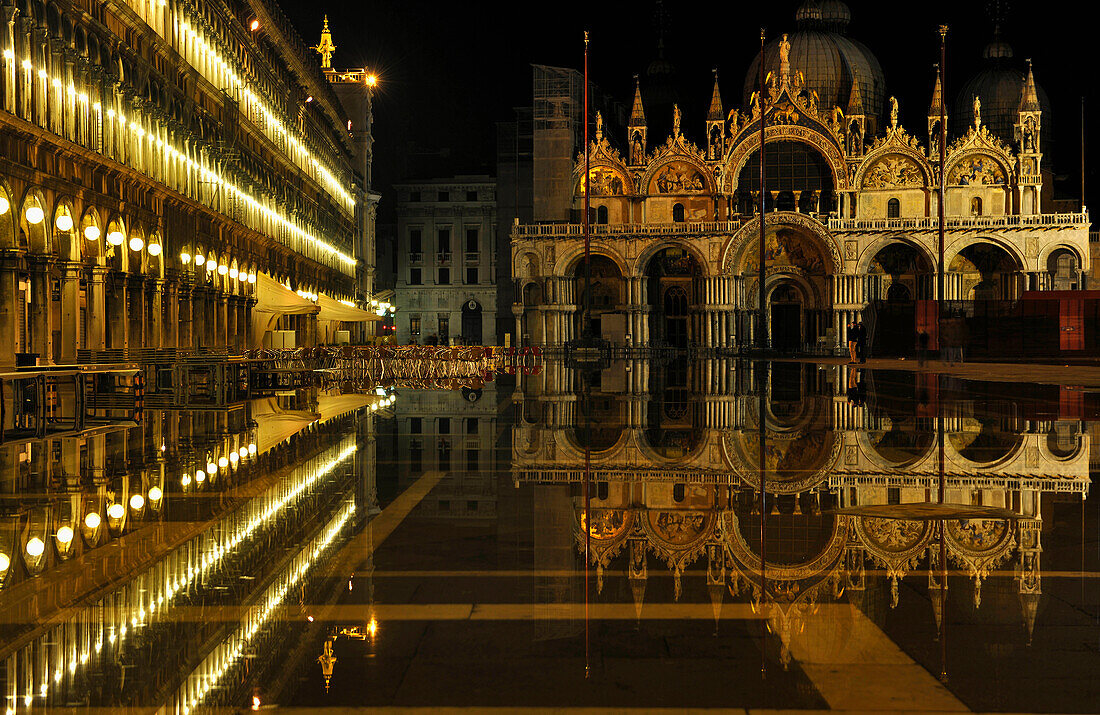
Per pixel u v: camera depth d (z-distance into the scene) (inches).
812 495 455.5
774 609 266.4
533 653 230.5
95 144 1457.9
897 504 429.1
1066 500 439.5
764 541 353.7
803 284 4527.6
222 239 2128.4
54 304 1349.7
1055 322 2640.3
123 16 1561.3
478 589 290.0
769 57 5009.8
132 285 1594.5
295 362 2311.8
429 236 5629.9
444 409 1034.1
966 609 265.7
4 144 1146.0
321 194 3491.6
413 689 208.1
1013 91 5078.7
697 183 4542.3
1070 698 201.6
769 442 685.3
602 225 4500.5
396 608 270.7
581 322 4734.3
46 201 1272.1
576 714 194.2
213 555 341.1
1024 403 1057.5
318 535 372.2
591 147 4608.8
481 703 200.2
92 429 820.6
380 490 483.8
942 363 2385.6
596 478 516.7
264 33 2637.8
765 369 2180.1
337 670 220.2
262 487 497.0
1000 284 4411.9
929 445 660.1
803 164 4534.9
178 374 1179.9
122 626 257.6
